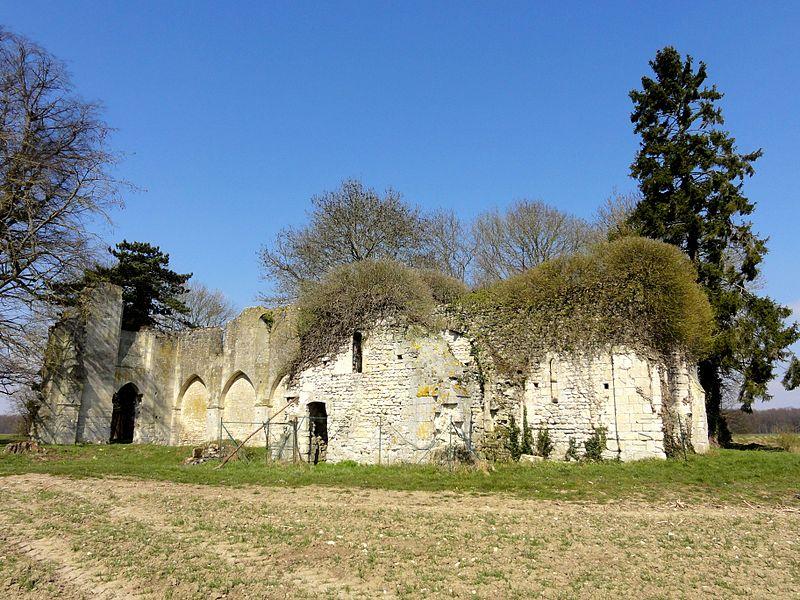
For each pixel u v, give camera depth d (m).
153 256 40.72
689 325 17.28
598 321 17.67
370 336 18.97
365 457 18.16
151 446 28.73
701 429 18.50
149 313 39.84
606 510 11.28
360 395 18.73
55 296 26.06
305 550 8.43
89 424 29.97
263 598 6.64
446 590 6.85
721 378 26.05
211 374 32.97
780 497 12.48
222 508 11.56
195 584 7.08
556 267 19.00
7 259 24.95
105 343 31.34
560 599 6.55
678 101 26.23
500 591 6.80
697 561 7.95
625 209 35.56
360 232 34.91
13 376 24.50
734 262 27.08
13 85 25.25
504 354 19.16
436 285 23.03
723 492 12.88
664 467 15.23
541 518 10.49
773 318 23.56
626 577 7.29
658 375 16.67
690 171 25.16
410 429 17.39
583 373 17.59
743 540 9.03
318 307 20.62
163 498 12.75
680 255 17.89
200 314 53.41
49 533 9.52
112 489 14.12
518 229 37.38
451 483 14.19
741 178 24.95
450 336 19.86
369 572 7.50
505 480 14.30
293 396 20.64
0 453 23.36
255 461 20.05
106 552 8.36
